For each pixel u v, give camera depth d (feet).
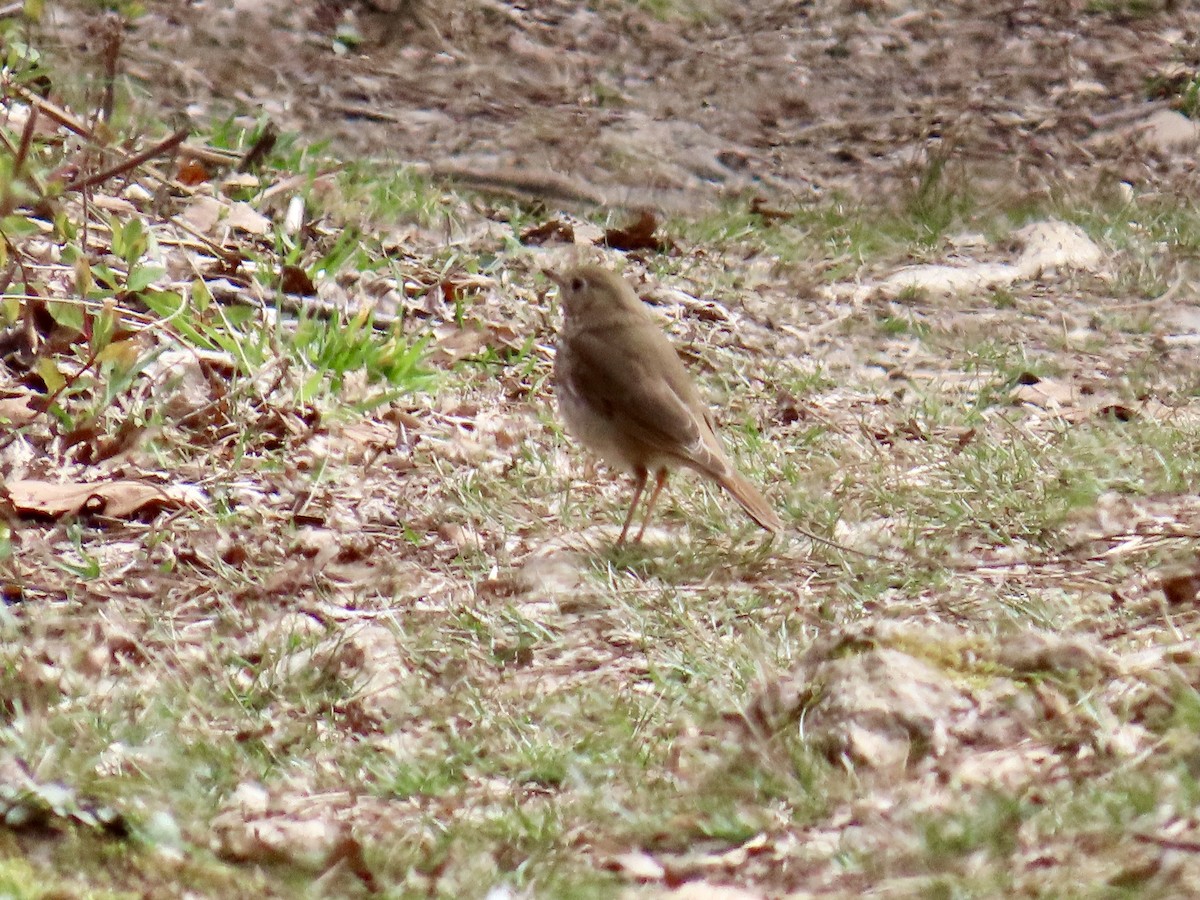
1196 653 28.84
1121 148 79.41
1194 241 64.64
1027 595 33.81
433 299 50.85
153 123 63.26
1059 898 22.03
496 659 31.35
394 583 34.19
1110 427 45.32
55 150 52.85
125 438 38.58
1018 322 56.44
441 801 26.30
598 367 37.09
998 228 66.23
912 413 46.34
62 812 24.27
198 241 49.83
